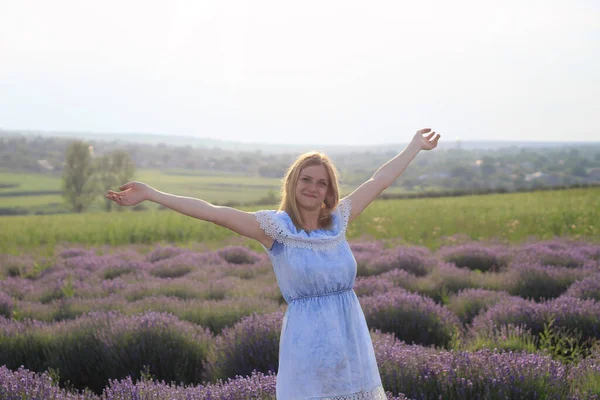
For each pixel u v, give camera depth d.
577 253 11.37
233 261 13.91
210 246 17.81
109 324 6.14
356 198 3.14
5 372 4.42
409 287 9.08
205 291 9.26
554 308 6.34
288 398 2.69
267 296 8.83
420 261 10.99
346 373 2.71
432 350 4.79
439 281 9.30
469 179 147.00
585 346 5.87
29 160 166.38
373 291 8.23
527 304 6.60
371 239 17.39
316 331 2.72
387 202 36.12
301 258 2.77
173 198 2.71
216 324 7.05
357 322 2.85
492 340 5.54
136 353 5.56
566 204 27.44
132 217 29.86
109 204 76.19
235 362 5.20
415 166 163.62
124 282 10.29
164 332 5.75
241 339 5.34
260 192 114.56
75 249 16.88
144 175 168.62
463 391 3.85
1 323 6.91
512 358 4.23
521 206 27.80
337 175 2.98
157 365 5.58
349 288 2.89
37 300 9.74
